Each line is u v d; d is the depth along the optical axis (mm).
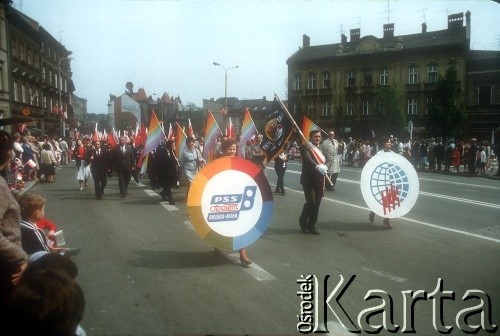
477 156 24219
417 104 51531
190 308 4340
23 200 4117
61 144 32188
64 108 57688
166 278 5277
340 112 53406
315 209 7707
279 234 7742
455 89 32844
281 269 5629
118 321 4043
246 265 5793
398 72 52750
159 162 11406
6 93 36469
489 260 6039
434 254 6363
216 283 5078
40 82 45719
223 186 5789
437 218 9359
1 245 2762
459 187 16172
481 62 46656
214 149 14250
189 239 7371
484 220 9117
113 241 7242
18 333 1530
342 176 20719
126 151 13086
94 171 12414
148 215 9766
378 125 45969
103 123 120750
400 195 8266
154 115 14188
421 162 27469
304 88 58281
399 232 7895
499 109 44594
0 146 3064
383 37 54844
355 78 55438
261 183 5957
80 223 8859
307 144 7766
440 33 52000
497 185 17172
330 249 6652
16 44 39031
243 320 4043
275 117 10164
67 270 2215
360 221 8984
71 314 1610
